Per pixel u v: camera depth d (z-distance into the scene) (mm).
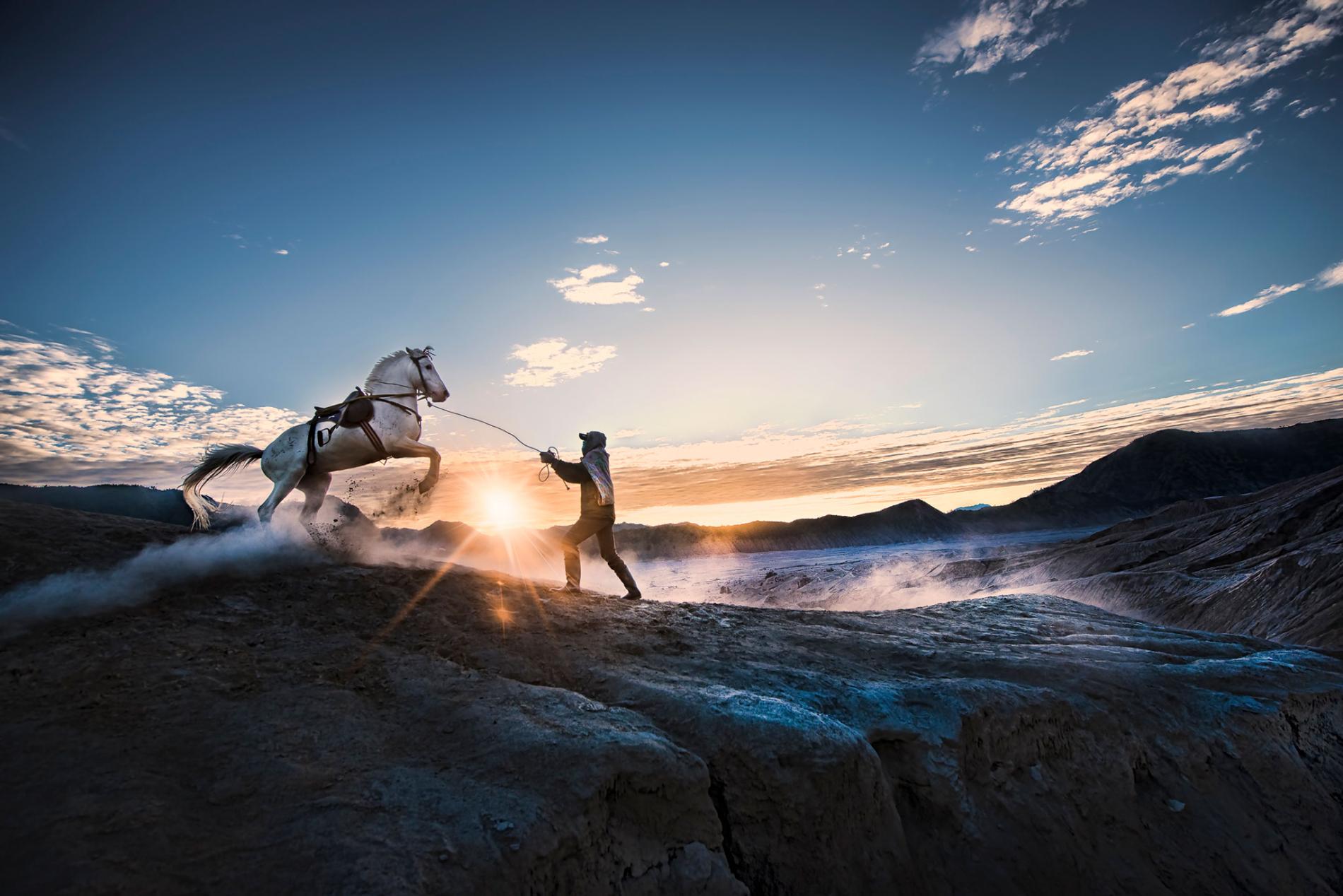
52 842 2514
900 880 4195
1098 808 5332
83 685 3607
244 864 2613
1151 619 26969
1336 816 6133
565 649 5441
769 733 4258
